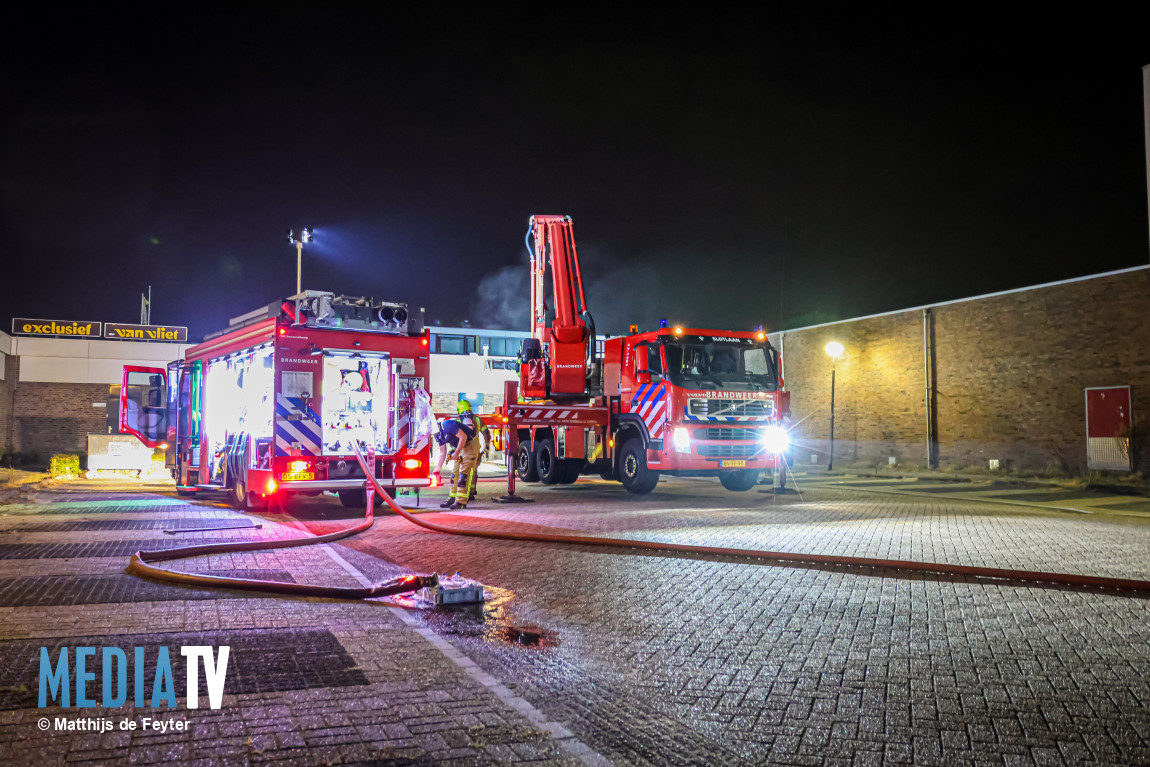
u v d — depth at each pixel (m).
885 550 8.94
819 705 4.09
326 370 12.62
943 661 4.86
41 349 32.31
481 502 14.93
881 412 26.50
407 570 7.67
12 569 7.26
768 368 16.53
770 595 6.65
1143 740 3.66
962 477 21.59
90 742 3.36
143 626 5.24
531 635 5.39
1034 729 3.78
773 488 18.05
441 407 37.62
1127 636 5.45
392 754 3.29
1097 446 20.48
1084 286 20.94
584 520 11.74
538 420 16.14
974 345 23.66
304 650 4.77
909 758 3.44
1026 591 6.85
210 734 3.46
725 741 3.61
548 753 3.34
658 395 15.55
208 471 14.78
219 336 14.64
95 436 24.36
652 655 4.95
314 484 12.41
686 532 10.30
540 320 18.64
